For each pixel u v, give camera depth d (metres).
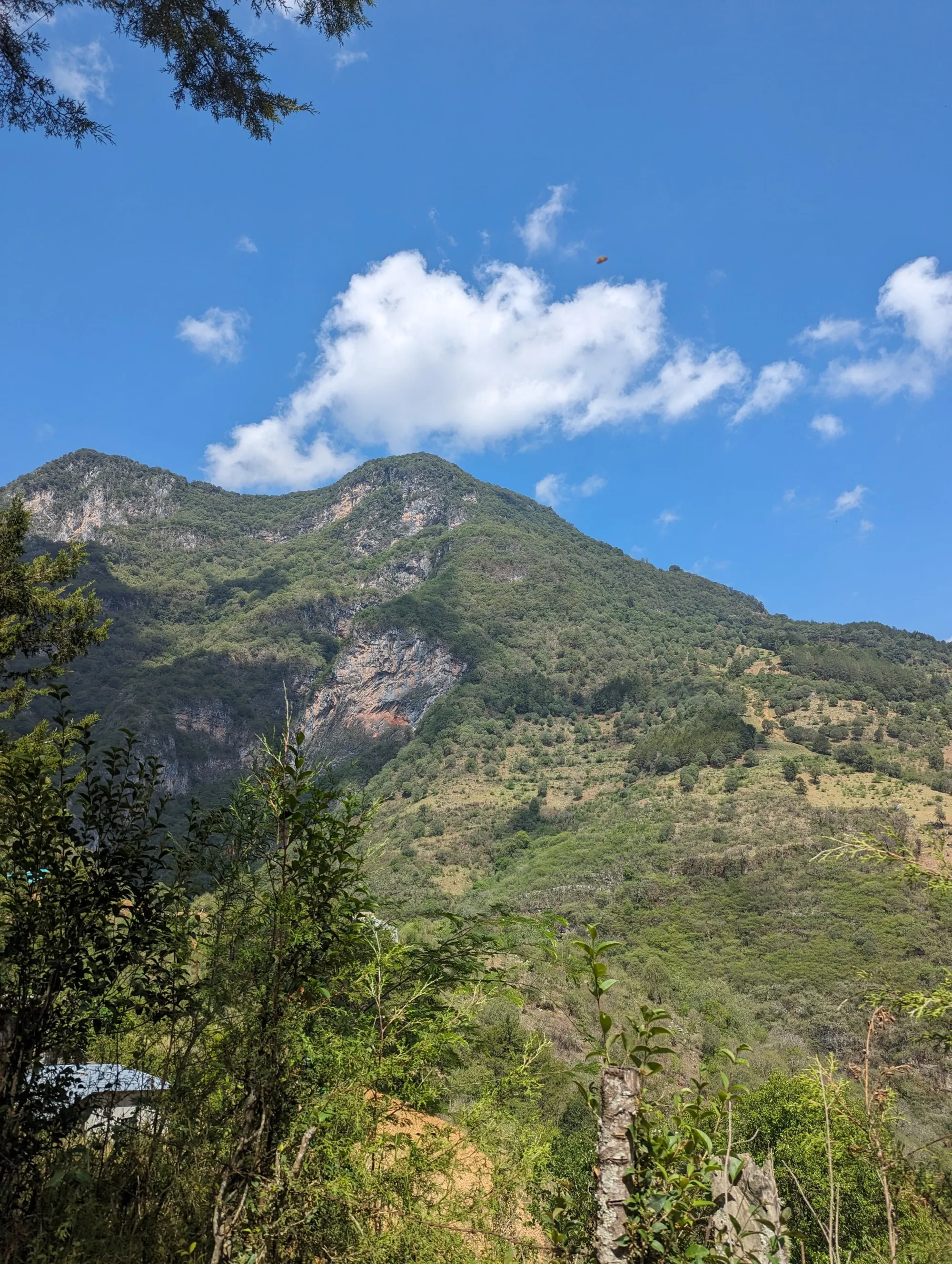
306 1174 1.91
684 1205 1.60
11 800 2.31
